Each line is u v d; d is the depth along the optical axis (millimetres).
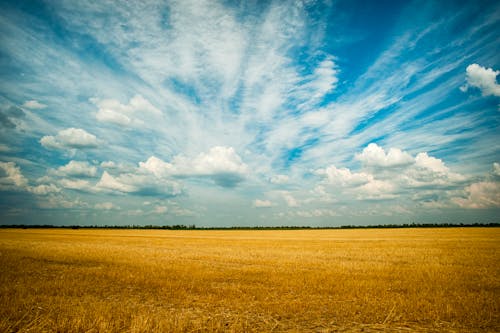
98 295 11062
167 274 15070
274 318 8461
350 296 10719
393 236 59250
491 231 75875
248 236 70312
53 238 54031
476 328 7629
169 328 7156
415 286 12305
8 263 18625
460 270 16391
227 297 10656
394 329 7578
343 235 70062
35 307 9273
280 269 17062
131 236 67625
